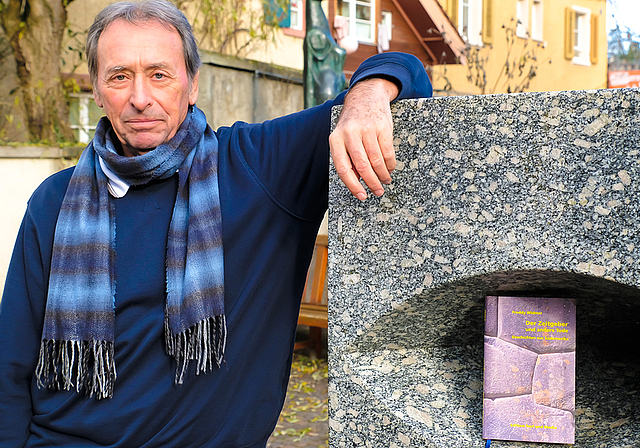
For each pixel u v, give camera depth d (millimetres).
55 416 1469
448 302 1189
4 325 1516
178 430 1432
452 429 1126
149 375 1432
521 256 1060
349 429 1187
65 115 6441
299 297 1581
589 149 1015
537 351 1115
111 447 1431
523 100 1044
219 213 1465
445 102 1091
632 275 1001
